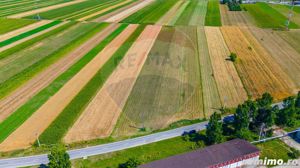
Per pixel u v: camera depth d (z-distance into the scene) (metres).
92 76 74.50
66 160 44.06
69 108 61.91
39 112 61.81
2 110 63.22
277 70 80.94
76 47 95.38
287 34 110.75
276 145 52.31
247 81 74.12
